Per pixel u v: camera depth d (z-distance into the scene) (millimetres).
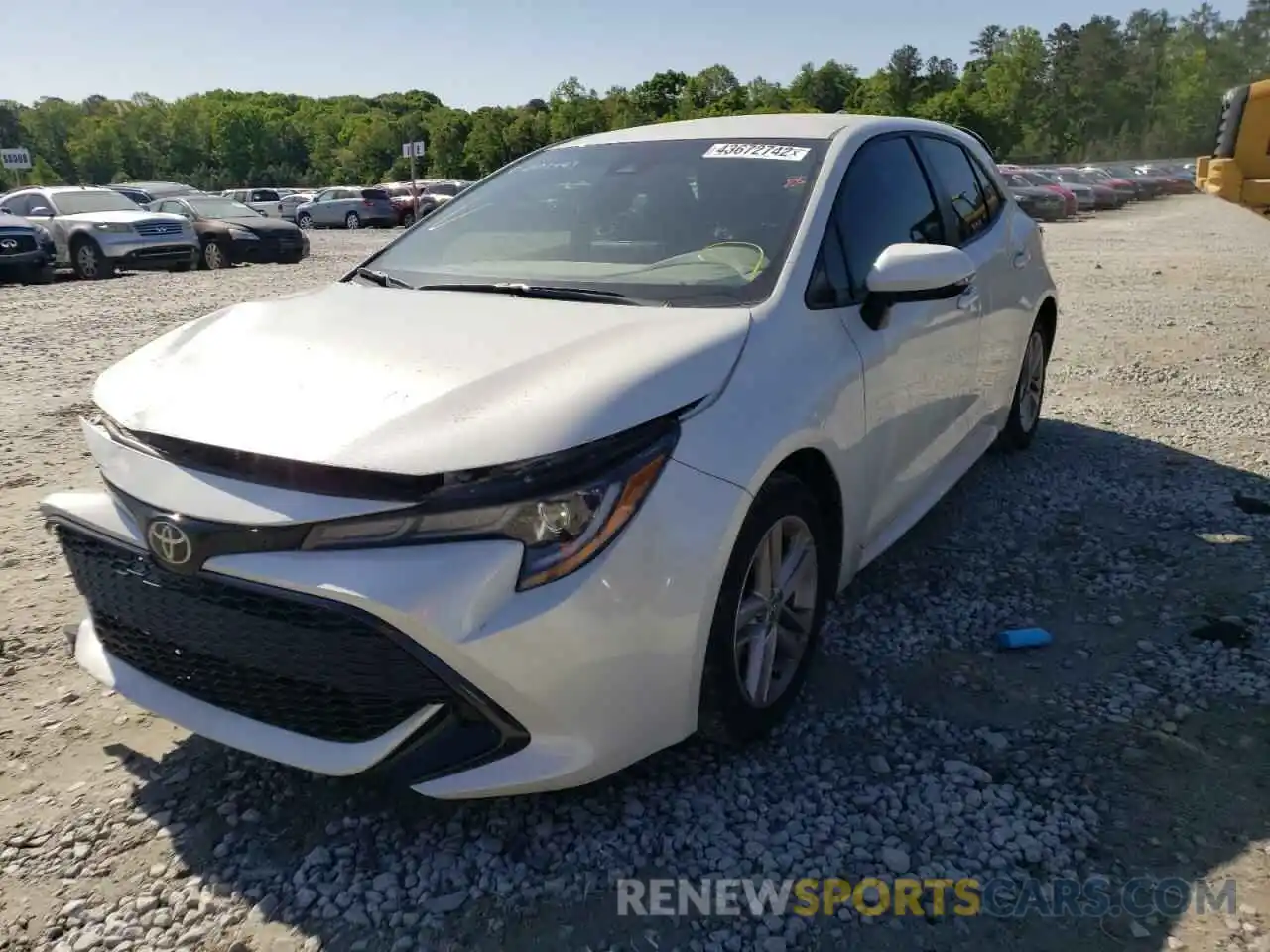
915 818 2555
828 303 3033
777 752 2828
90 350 9164
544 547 2164
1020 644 3391
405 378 2396
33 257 15617
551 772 2266
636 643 2287
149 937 2215
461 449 2133
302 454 2162
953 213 4207
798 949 2166
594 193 3559
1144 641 3424
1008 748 2844
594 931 2217
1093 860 2406
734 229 3176
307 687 2303
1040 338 5410
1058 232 25422
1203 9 101250
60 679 3275
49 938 2211
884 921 2232
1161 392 6906
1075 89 96312
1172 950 2139
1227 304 11031
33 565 4164
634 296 2951
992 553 4180
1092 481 5020
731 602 2525
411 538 2129
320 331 2768
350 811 2609
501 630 2123
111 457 2480
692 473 2357
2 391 7406
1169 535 4320
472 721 2246
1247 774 2703
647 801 2623
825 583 3053
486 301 2980
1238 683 3143
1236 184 10992
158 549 2285
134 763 2830
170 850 2479
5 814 2613
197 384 2527
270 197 44406
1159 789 2650
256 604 2230
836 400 2887
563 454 2168
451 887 2348
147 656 2596
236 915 2271
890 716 3004
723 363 2564
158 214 17797
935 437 3848
